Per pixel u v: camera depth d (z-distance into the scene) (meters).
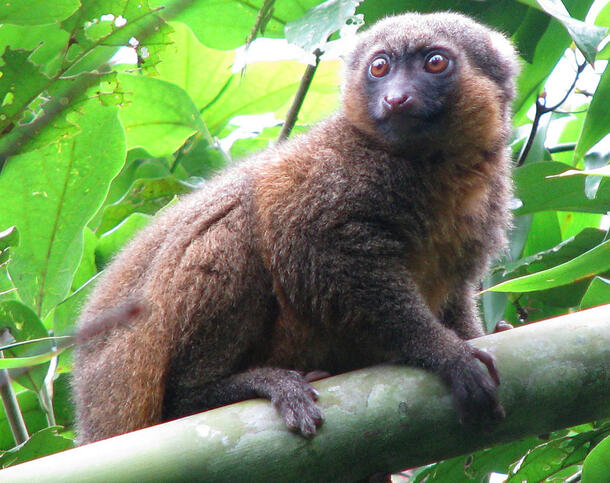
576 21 7.14
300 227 7.83
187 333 7.65
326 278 7.73
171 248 7.99
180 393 7.66
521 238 9.47
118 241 9.25
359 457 5.77
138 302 4.30
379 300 7.62
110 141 7.99
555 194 8.96
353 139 8.50
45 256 8.09
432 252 8.43
